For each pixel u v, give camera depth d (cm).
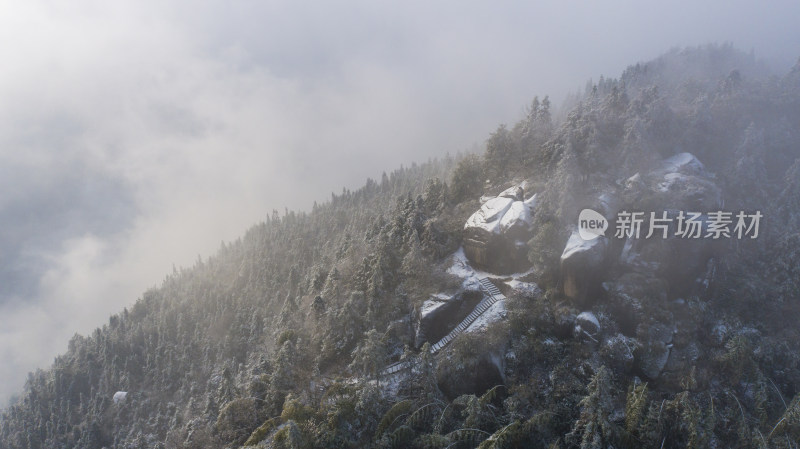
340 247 9331
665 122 7838
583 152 7350
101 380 10844
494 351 5619
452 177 8212
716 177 7575
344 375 5947
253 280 12675
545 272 6244
